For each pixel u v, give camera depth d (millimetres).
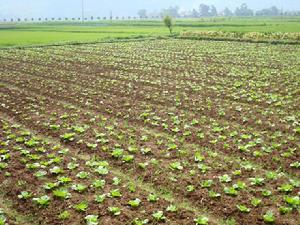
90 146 15023
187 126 17047
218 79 27578
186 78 28422
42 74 30953
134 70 32156
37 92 24891
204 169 12773
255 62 35125
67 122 18297
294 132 16359
